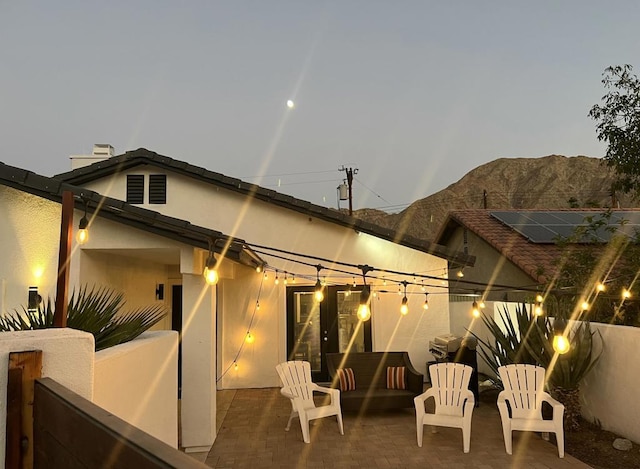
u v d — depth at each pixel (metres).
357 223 9.92
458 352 8.50
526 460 5.68
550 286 8.92
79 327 3.71
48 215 6.08
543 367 6.83
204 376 6.12
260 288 10.06
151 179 10.16
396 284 10.20
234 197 10.14
